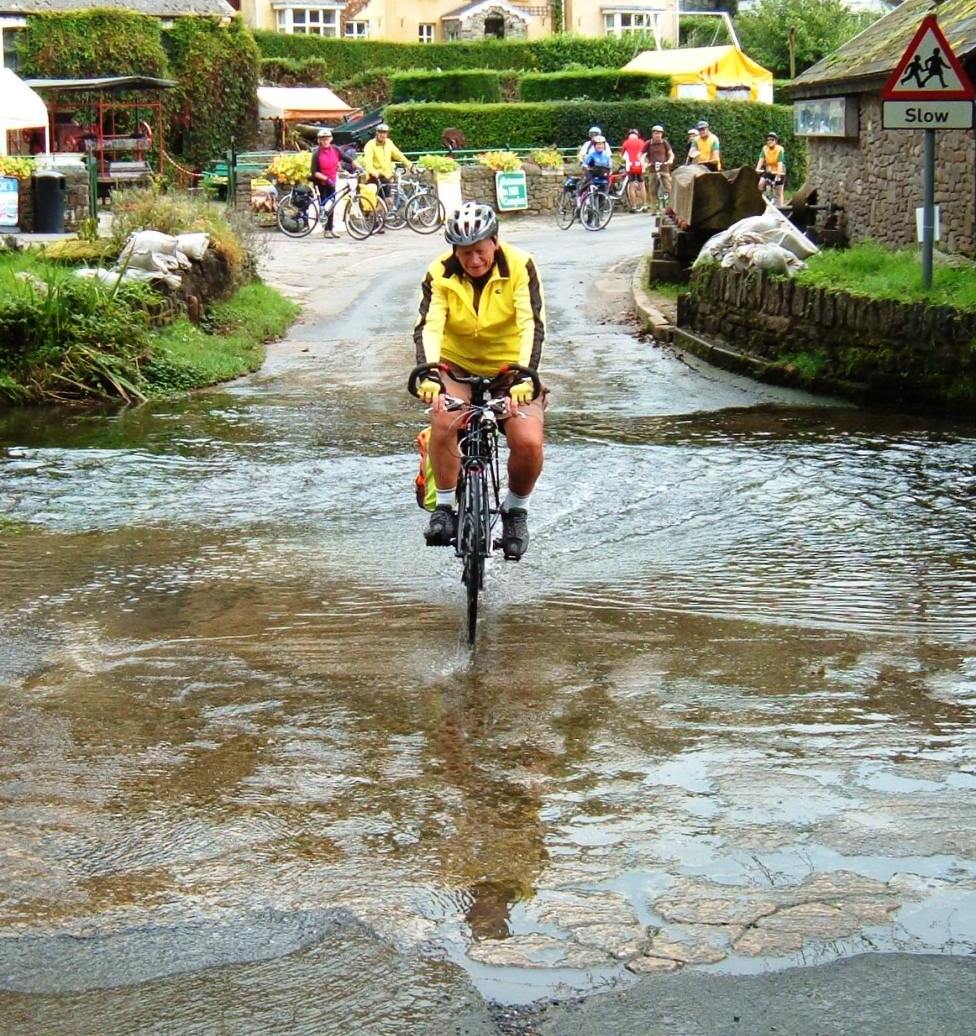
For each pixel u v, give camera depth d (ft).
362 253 82.07
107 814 14.28
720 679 18.12
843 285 40.42
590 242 87.20
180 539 26.07
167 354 44.11
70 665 18.99
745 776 14.99
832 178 59.00
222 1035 10.50
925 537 25.23
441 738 16.22
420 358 19.44
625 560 24.16
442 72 152.35
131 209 55.98
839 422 35.78
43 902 12.46
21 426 37.58
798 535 25.54
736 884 12.63
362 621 20.90
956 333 36.14
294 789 14.85
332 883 12.76
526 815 14.15
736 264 45.44
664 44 187.62
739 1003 10.78
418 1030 10.52
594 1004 10.80
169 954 11.58
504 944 11.67
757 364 42.70
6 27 124.98
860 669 18.42
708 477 30.04
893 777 14.96
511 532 20.84
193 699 17.62
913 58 37.27
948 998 10.82
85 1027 10.61
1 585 23.08
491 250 19.76
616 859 13.15
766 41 179.22
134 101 127.65
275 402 40.68
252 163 119.75
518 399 19.40
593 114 133.49
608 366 45.29
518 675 18.37
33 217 74.84
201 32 131.44
